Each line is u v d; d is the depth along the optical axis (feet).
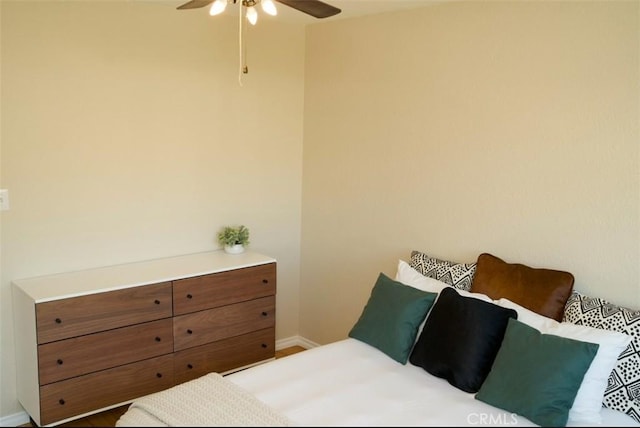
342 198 13.00
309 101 13.57
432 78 10.80
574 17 8.69
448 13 10.41
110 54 10.59
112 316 9.81
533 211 9.46
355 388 8.11
